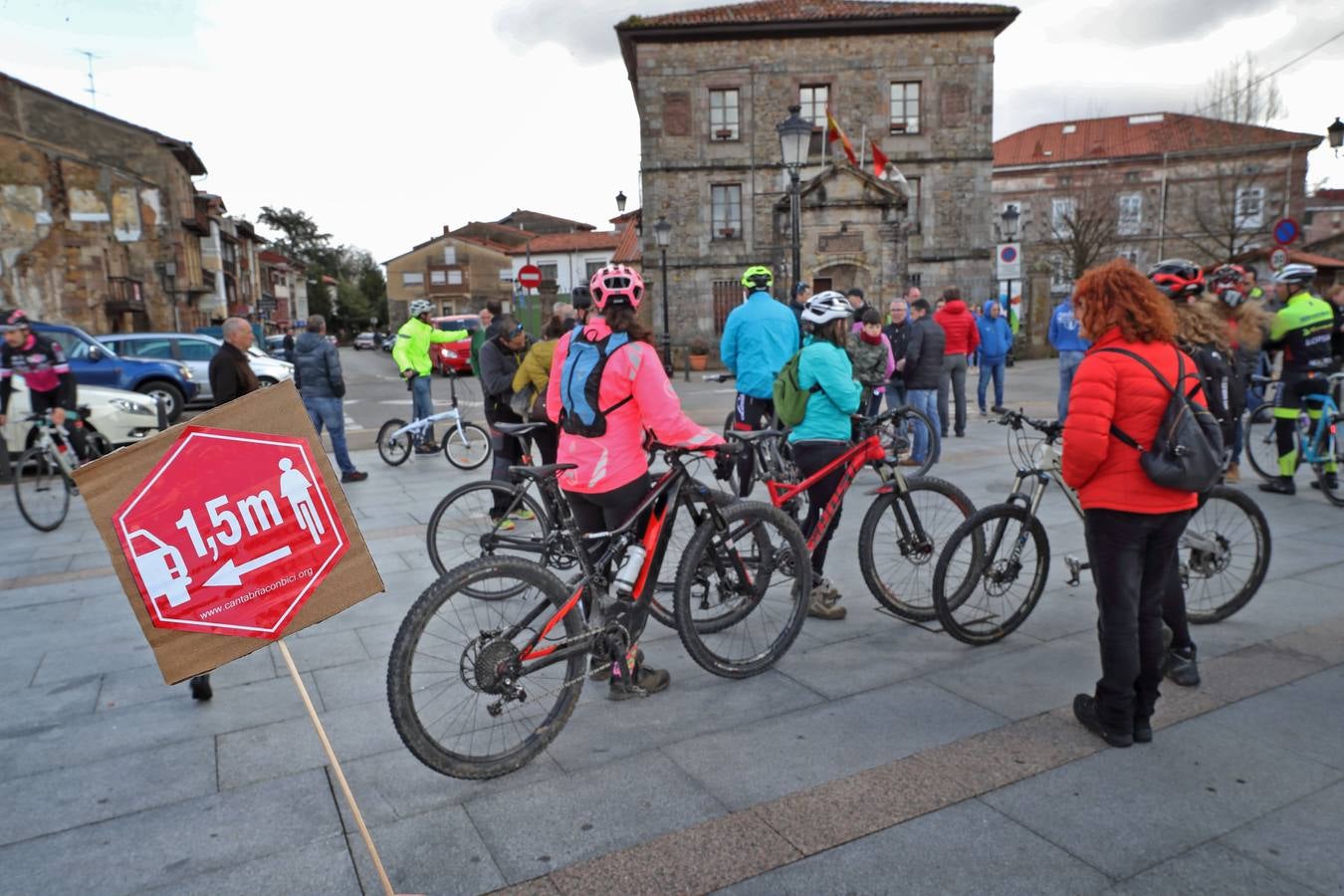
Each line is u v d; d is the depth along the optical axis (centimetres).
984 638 399
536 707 314
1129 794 270
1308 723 314
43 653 418
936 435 780
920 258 2625
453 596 286
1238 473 735
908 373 892
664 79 2567
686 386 1994
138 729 335
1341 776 278
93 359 1325
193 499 232
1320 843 244
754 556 384
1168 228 4200
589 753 308
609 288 322
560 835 258
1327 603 435
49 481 694
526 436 624
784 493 443
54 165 2442
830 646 402
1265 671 357
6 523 729
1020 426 402
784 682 363
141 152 2741
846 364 420
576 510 345
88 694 369
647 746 312
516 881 238
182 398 1501
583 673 320
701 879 236
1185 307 393
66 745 323
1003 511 391
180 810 277
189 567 231
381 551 588
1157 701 334
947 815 262
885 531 437
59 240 2459
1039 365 2314
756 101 2572
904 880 232
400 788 287
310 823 268
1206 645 387
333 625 445
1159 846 244
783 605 455
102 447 983
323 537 250
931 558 442
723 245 2630
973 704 338
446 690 294
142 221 2759
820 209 2406
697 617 410
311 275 8225
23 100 2411
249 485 239
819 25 2495
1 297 2336
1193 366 293
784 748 307
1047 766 289
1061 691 347
